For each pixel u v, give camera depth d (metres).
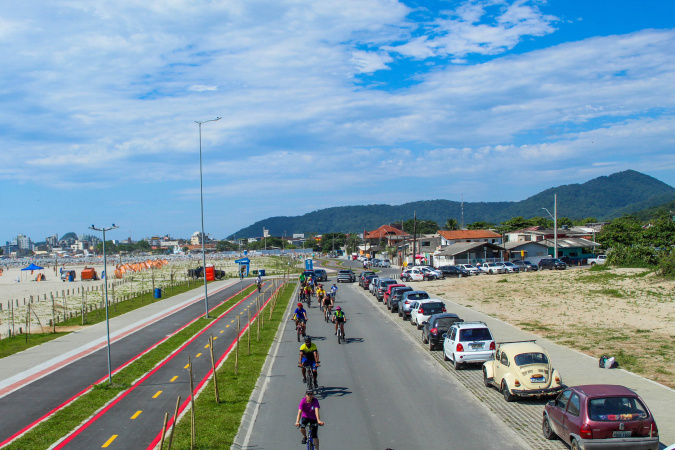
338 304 48.38
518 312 37.00
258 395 18.12
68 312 46.09
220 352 25.95
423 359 23.69
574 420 11.81
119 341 29.95
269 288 63.88
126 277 99.06
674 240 81.50
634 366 20.38
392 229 179.75
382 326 34.22
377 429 14.38
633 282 46.75
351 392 18.33
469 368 21.72
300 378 20.50
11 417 16.36
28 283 91.12
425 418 15.24
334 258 190.62
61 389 19.62
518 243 92.06
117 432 14.58
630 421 11.38
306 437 12.23
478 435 13.70
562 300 41.97
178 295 59.44
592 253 93.00
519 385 16.48
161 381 20.39
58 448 13.46
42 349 28.03
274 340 29.17
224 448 13.12
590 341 25.78
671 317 31.39
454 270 71.50
